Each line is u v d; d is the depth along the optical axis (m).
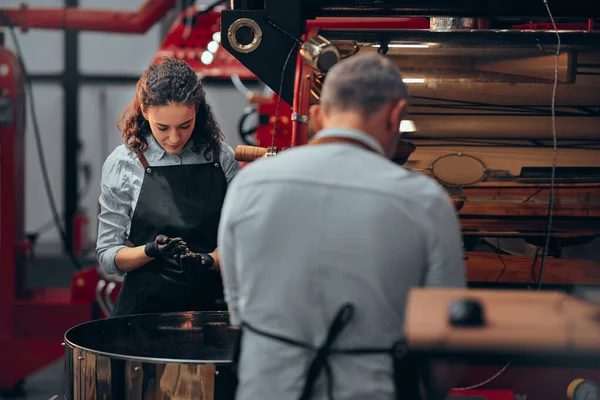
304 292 1.38
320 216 1.38
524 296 1.25
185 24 4.60
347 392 1.37
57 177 10.01
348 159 1.40
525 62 2.02
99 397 1.86
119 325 2.16
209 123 2.36
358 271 1.36
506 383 2.08
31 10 5.30
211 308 2.38
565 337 1.08
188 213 2.33
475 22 2.71
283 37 2.21
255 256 1.41
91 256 9.58
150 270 2.34
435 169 1.98
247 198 1.43
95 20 5.36
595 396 2.00
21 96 4.58
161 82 2.20
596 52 2.02
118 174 2.35
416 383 1.43
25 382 4.93
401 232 1.36
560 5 2.20
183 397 1.79
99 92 10.05
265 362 1.40
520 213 1.98
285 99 2.22
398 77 1.45
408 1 2.21
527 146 1.97
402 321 1.39
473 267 2.02
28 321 4.56
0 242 4.53
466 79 2.01
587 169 1.96
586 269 2.00
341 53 2.05
